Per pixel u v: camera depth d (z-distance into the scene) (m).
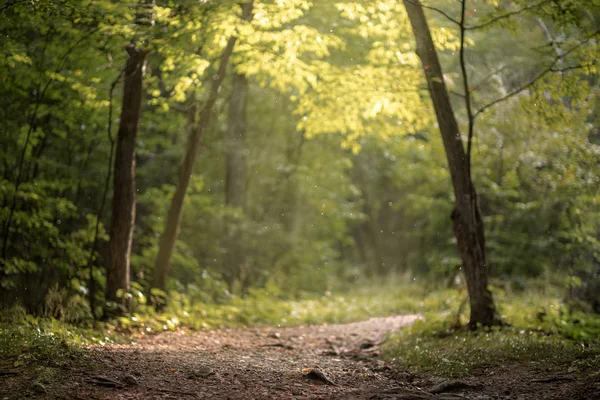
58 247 12.04
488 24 9.21
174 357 7.38
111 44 10.56
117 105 13.05
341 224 21.44
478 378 6.81
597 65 9.34
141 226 15.85
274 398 5.83
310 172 19.36
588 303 13.02
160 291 11.27
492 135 15.90
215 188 19.30
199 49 10.82
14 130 11.68
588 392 5.77
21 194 10.90
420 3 9.52
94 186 14.39
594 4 8.72
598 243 12.86
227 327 11.89
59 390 5.50
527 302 12.88
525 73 12.35
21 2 9.23
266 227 19.03
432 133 16.47
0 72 10.62
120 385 5.83
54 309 9.41
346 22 13.33
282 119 18.94
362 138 20.50
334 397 5.93
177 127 14.33
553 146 14.44
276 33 10.09
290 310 14.73
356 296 18.83
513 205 16.67
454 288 15.81
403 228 27.34
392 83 10.98
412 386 6.65
